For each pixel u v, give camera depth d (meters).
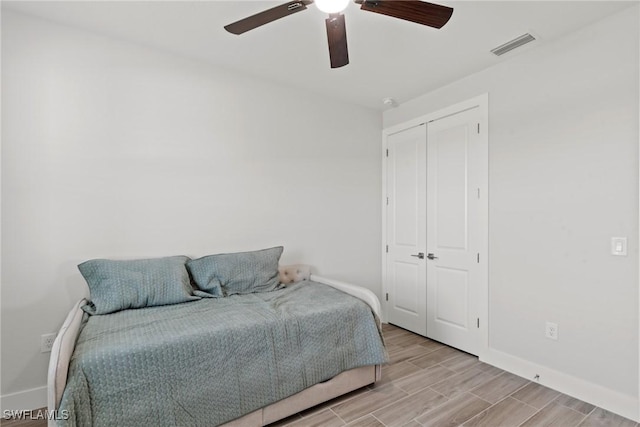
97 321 1.82
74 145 2.13
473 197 2.78
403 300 3.50
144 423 1.46
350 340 2.14
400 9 1.48
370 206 3.66
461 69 2.70
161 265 2.26
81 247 2.15
